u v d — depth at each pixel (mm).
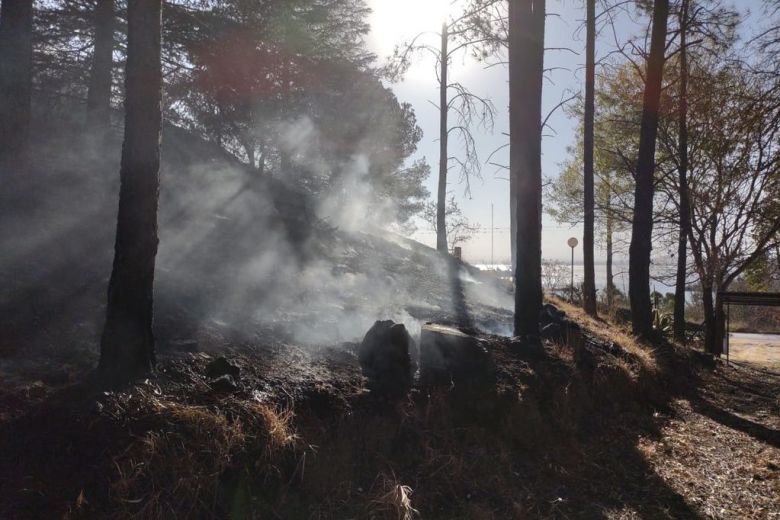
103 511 3631
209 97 13000
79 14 11789
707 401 9922
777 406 9852
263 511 4117
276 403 4945
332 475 4613
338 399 5348
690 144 17531
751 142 10961
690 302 30609
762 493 5895
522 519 4859
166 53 12844
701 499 5680
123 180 4891
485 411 6102
